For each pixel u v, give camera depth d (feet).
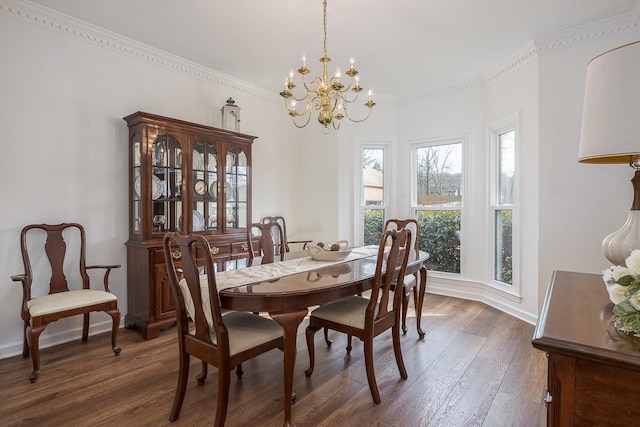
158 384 6.98
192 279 5.46
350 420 5.85
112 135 9.93
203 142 11.07
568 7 8.32
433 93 13.98
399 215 14.94
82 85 9.34
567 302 3.88
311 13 8.63
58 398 6.44
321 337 9.57
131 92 10.30
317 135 15.21
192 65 11.66
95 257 9.63
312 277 6.40
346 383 7.07
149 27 9.36
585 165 9.26
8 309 8.25
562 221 9.59
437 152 14.28
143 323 9.40
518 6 8.29
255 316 6.82
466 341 9.19
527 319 10.60
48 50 8.75
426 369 7.64
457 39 9.98
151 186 9.68
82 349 8.63
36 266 8.61
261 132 14.28
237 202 12.16
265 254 10.02
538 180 9.99
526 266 10.67
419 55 11.05
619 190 8.86
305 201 15.57
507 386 6.93
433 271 14.34
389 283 6.77
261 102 14.28
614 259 4.40
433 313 11.54
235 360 5.51
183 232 10.40
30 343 7.13
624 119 3.62
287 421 5.51
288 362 5.51
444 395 6.61
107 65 9.80
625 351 2.47
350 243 14.78
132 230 10.08
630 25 8.68
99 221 9.70
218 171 11.44
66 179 9.10
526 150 10.57
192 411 6.08
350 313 6.85
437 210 14.25
